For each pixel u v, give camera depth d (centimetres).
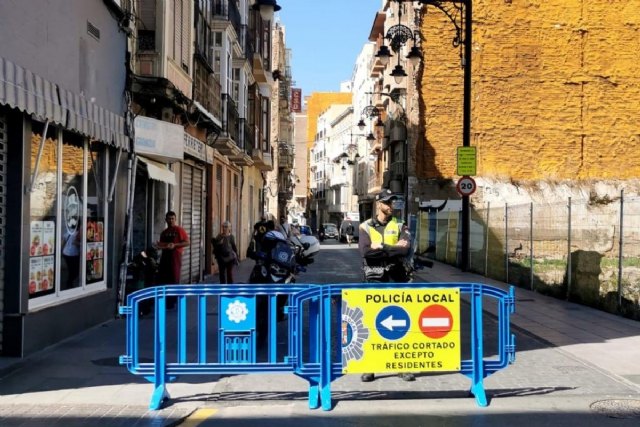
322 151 10656
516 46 3562
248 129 2616
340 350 615
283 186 5775
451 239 2605
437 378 722
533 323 1089
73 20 912
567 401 632
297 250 1110
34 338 801
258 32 2864
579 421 570
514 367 770
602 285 1251
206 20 1736
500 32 3550
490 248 2012
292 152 6744
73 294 940
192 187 1702
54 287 884
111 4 1050
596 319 1134
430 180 3500
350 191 8244
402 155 3706
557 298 1438
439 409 607
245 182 2980
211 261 2000
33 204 822
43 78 786
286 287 617
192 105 1455
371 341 613
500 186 3506
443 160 3509
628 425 559
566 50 3575
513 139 3550
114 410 596
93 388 662
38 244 838
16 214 773
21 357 773
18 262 773
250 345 621
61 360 775
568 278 1389
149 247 1276
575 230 1588
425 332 619
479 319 633
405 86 3662
